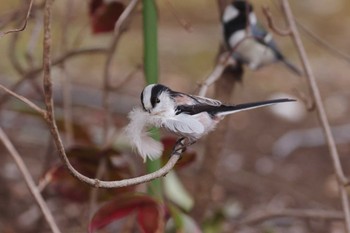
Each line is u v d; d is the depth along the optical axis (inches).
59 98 441.4
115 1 289.3
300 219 385.1
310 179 437.4
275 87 538.9
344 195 248.2
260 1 624.7
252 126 495.2
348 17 670.5
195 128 225.9
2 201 375.9
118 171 271.1
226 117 299.6
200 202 305.6
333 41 616.7
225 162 448.5
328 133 253.4
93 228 233.8
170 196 307.3
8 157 401.7
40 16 335.3
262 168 446.0
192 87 519.5
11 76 453.1
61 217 356.2
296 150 471.8
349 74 571.8
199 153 402.6
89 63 538.9
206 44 599.2
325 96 535.5
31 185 221.5
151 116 222.7
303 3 693.3
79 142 307.6
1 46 512.4
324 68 577.6
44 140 427.5
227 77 300.2
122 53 558.9
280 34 261.1
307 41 618.2
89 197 279.1
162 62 563.2
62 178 270.1
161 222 235.6
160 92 226.5
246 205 400.5
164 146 251.4
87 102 459.2
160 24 629.3
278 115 504.7
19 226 356.2
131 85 502.3
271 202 406.0
